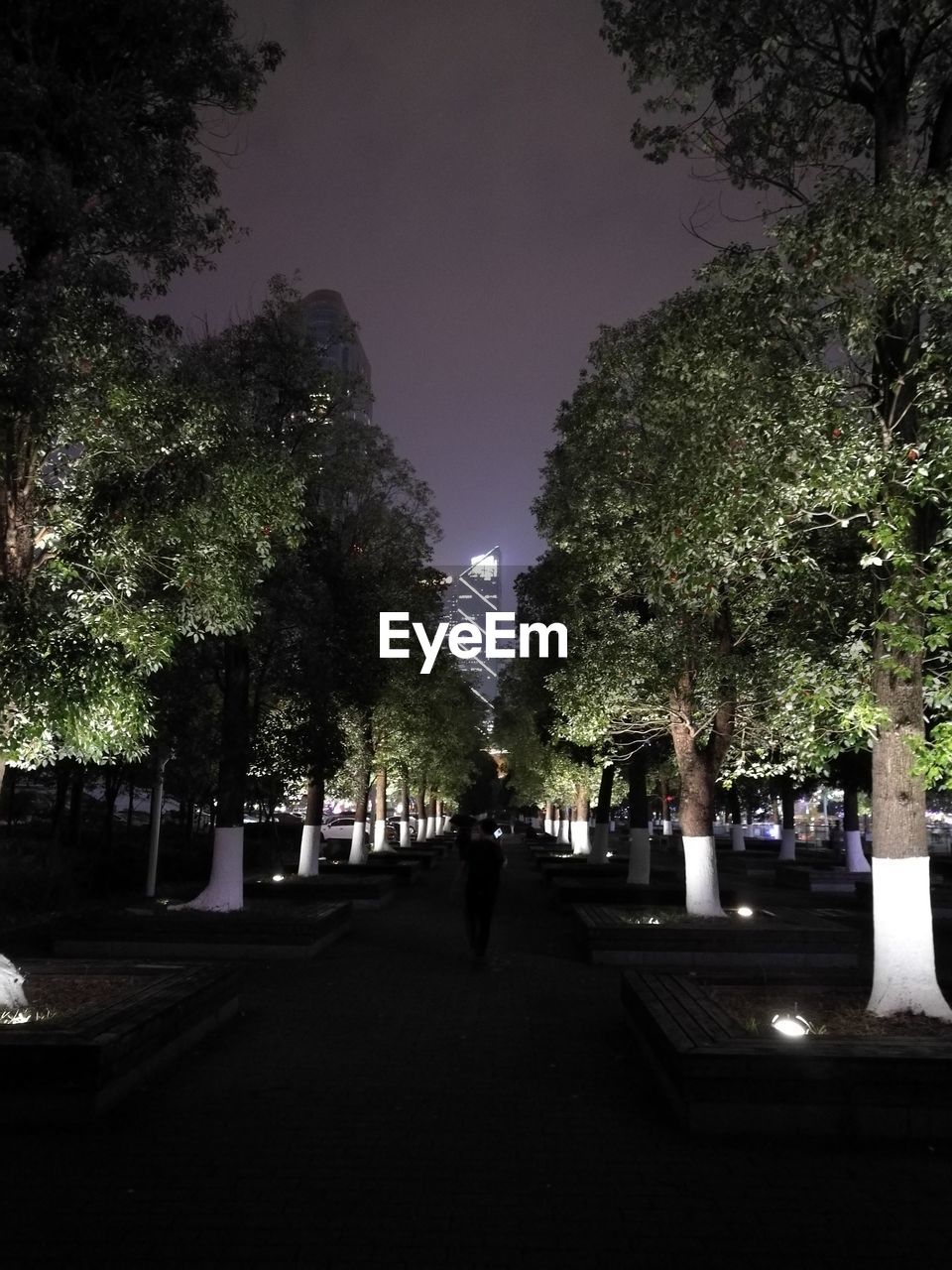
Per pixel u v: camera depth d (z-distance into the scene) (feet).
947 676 26.00
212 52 29.99
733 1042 22.35
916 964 25.96
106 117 27.43
